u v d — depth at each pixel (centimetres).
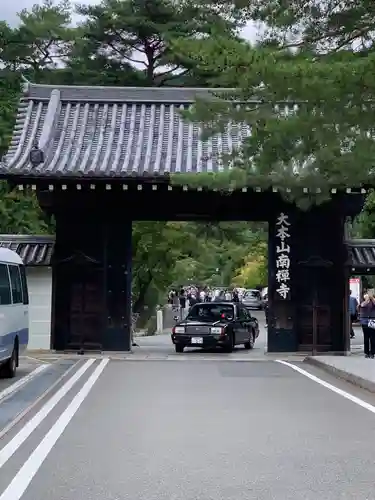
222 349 3622
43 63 6562
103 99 3662
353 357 2891
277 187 2170
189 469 1078
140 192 3186
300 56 1791
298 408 1672
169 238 4491
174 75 6106
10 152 3316
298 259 3206
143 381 2192
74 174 3011
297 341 3191
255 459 1145
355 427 1431
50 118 3456
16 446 1235
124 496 932
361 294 5497
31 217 4916
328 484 995
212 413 1593
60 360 2895
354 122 1777
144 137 3444
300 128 1811
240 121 1967
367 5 1788
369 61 1678
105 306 3192
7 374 2261
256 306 8962
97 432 1366
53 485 985
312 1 1838
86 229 3216
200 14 2033
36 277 3288
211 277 9550
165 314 6162
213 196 3186
